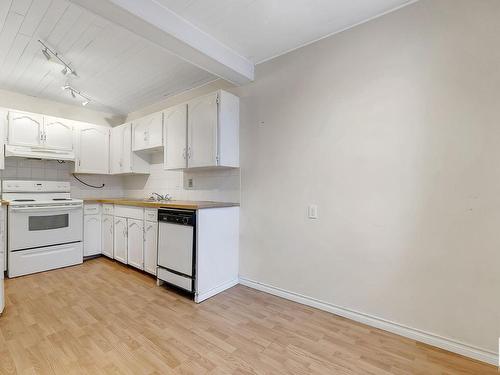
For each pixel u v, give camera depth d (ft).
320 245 7.40
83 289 8.68
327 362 5.20
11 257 9.67
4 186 10.78
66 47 7.91
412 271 5.98
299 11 6.30
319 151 7.40
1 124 10.30
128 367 4.98
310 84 7.58
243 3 6.04
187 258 8.08
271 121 8.45
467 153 5.36
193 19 6.62
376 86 6.44
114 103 12.89
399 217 6.13
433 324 5.74
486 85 5.17
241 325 6.54
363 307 6.67
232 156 9.07
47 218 10.60
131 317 6.87
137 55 8.36
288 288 8.07
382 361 5.23
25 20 6.65
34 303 7.60
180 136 9.85
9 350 5.43
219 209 8.60
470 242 5.34
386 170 6.30
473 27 5.29
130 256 10.69
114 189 14.71
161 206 8.98
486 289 5.20
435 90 5.69
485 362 5.17
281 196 8.21
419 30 5.88
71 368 4.92
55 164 12.54
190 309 7.38
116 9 5.48
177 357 5.30
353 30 6.81
